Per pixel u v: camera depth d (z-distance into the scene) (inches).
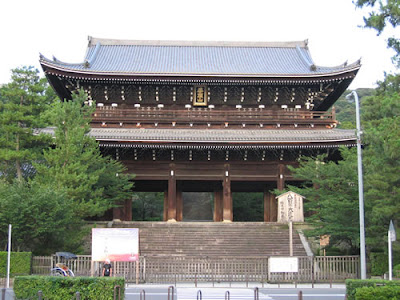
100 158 1596.9
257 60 2412.6
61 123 1537.9
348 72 1947.6
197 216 3095.5
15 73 1956.2
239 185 2356.1
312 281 1170.0
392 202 1193.4
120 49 2502.5
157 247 1552.7
